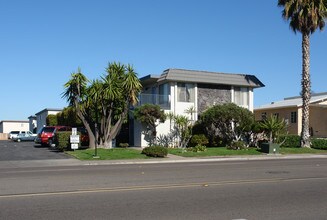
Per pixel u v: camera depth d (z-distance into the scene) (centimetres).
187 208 911
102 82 3166
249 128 3438
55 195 1087
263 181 1383
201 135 3522
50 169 1947
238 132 3525
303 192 1142
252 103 4097
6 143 4841
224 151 3048
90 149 3083
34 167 2097
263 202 988
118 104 3297
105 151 2897
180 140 3622
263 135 3469
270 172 1700
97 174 1645
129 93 3212
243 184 1305
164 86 3844
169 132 3669
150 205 945
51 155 2839
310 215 845
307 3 3244
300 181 1384
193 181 1385
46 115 6366
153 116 3425
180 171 1766
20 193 1123
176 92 3750
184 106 3772
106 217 820
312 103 4441
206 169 1866
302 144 3434
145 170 1834
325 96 4641
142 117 3406
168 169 1884
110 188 1216
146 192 1136
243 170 1800
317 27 3306
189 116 3778
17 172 1780
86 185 1286
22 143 4794
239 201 999
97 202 982
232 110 3375
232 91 3994
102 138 3278
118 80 3183
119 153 2786
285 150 3200
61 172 1756
